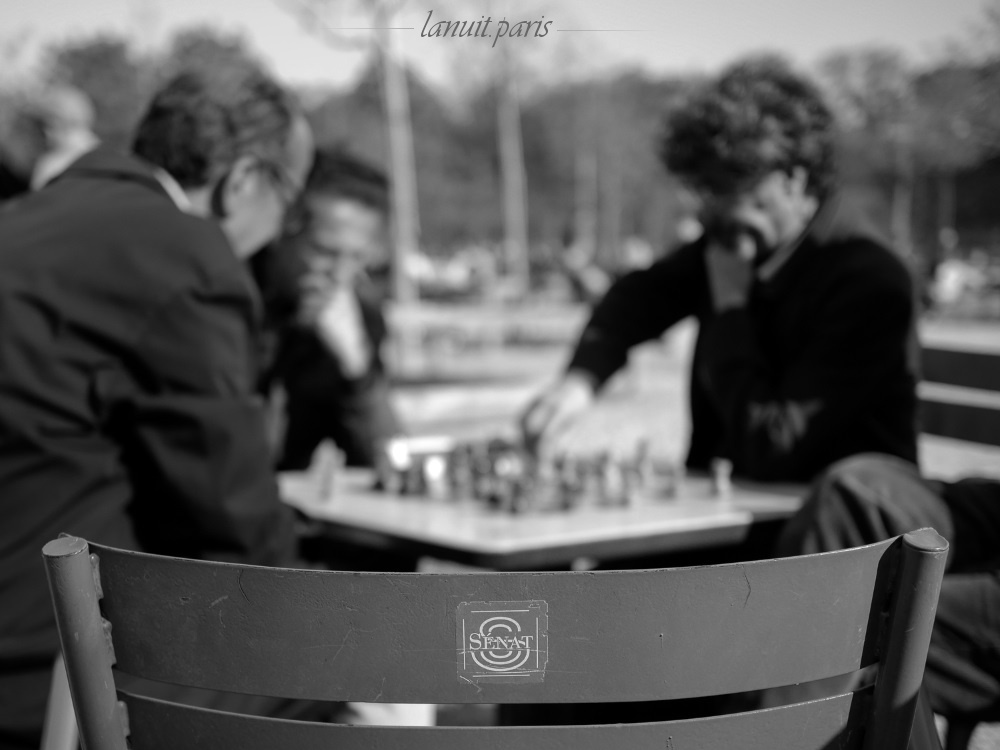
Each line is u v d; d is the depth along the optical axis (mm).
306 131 1896
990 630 1164
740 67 2143
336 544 2158
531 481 1899
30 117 5535
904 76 26125
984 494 1275
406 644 774
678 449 5355
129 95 20203
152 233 1434
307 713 1389
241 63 1808
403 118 9281
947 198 27453
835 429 2010
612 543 1612
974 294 18422
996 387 2406
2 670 1292
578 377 2457
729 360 2131
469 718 2193
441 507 1843
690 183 2168
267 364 2809
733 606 775
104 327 1389
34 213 1448
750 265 2188
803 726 822
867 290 2021
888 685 815
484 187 33750
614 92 30219
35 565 1341
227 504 1441
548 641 770
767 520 1764
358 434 2928
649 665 775
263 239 1929
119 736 836
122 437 1445
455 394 7305
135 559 793
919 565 777
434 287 22094
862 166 28578
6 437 1348
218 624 791
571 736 794
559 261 23453
